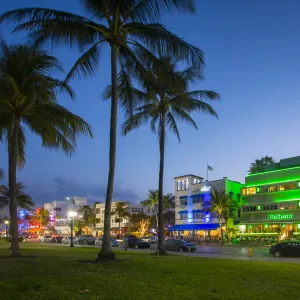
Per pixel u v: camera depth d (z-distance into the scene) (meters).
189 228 76.75
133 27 18.48
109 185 18.06
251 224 66.50
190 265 15.75
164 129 28.50
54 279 11.34
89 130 22.16
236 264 16.98
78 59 19.56
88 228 125.56
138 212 119.00
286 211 62.53
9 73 21.00
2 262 17.06
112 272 13.30
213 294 10.16
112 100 18.66
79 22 17.88
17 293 9.34
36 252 26.80
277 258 28.05
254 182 68.69
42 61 21.31
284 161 66.06
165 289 10.43
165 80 19.55
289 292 10.95
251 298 9.90
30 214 149.75
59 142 23.89
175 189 84.56
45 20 17.44
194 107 27.89
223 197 67.19
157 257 21.94
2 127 23.88
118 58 20.27
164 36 17.53
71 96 22.23
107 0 17.58
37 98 21.94
